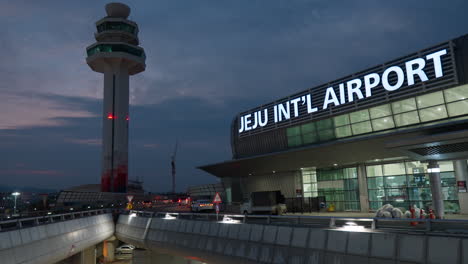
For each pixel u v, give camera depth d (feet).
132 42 372.17
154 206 236.43
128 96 354.13
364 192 117.50
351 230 43.78
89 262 112.78
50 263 76.13
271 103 149.59
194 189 240.94
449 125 82.79
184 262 102.42
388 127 104.27
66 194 179.93
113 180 329.72
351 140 106.22
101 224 111.04
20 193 182.80
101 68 360.48
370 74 108.78
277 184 151.64
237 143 168.14
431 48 94.12
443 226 48.11
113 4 368.68
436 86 91.91
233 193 179.52
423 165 102.78
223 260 65.00
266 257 55.21
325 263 45.75
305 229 49.93
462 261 32.78
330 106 121.90
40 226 71.51
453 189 95.04
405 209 105.81
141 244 100.83
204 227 72.79
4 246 57.88
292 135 137.80
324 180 133.80
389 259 38.63
